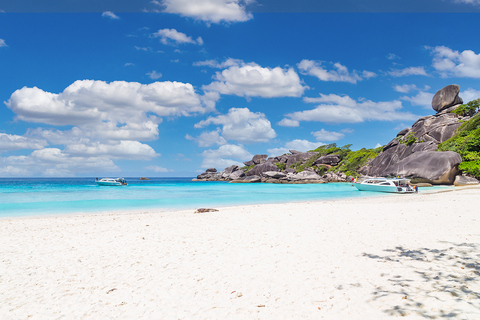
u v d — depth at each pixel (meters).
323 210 16.86
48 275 6.48
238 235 10.16
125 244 9.18
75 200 29.19
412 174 51.00
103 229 11.95
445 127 64.56
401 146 70.00
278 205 21.62
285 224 12.13
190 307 4.80
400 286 5.17
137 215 17.38
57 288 5.74
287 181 89.25
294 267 6.52
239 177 104.88
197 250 8.27
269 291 5.30
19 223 14.23
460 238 8.52
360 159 88.06
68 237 10.42
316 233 10.08
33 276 6.43
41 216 17.69
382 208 17.17
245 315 4.45
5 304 5.06
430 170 49.31
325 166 97.44
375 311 4.33
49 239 10.13
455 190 35.09
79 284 5.92
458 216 12.75
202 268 6.69
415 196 29.88
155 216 16.56
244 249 8.24
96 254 8.09
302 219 13.40
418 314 4.14
